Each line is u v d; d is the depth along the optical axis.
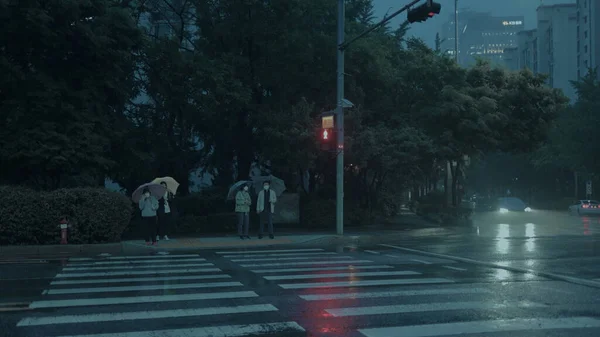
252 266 12.49
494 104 26.86
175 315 7.43
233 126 24.75
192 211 24.50
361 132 23.56
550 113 29.98
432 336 6.39
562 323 7.04
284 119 22.44
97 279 10.55
